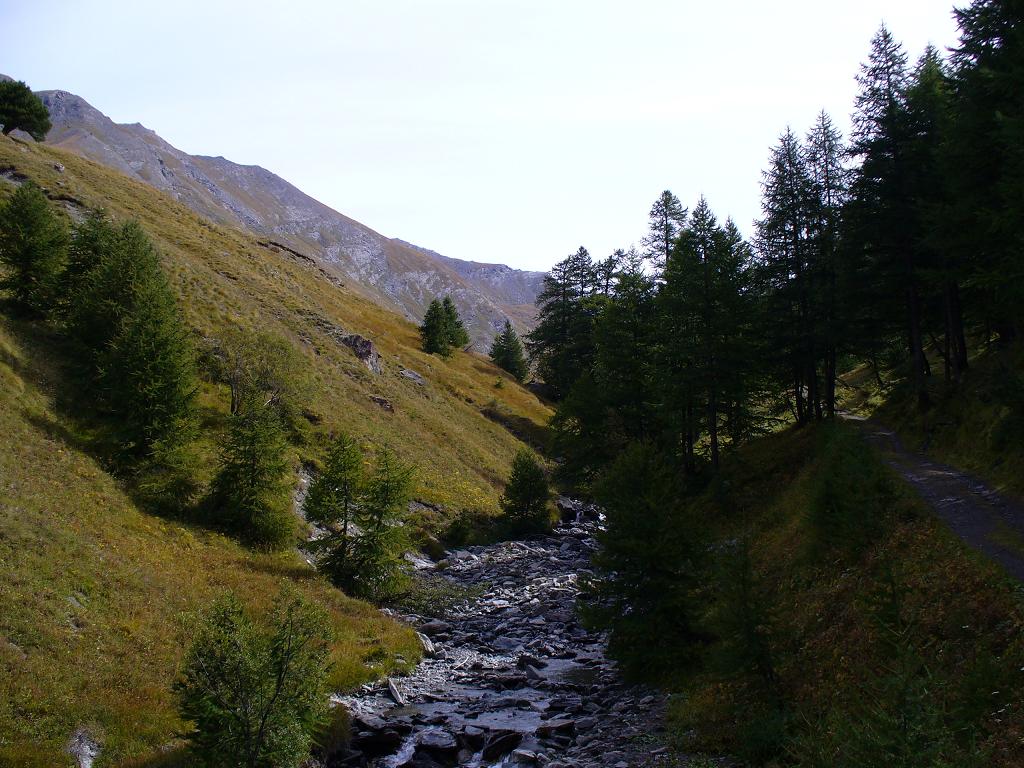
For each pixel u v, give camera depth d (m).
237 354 38.56
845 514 17.30
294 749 11.05
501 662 21.81
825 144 32.72
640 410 35.69
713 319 30.67
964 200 21.00
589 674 19.97
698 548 18.06
